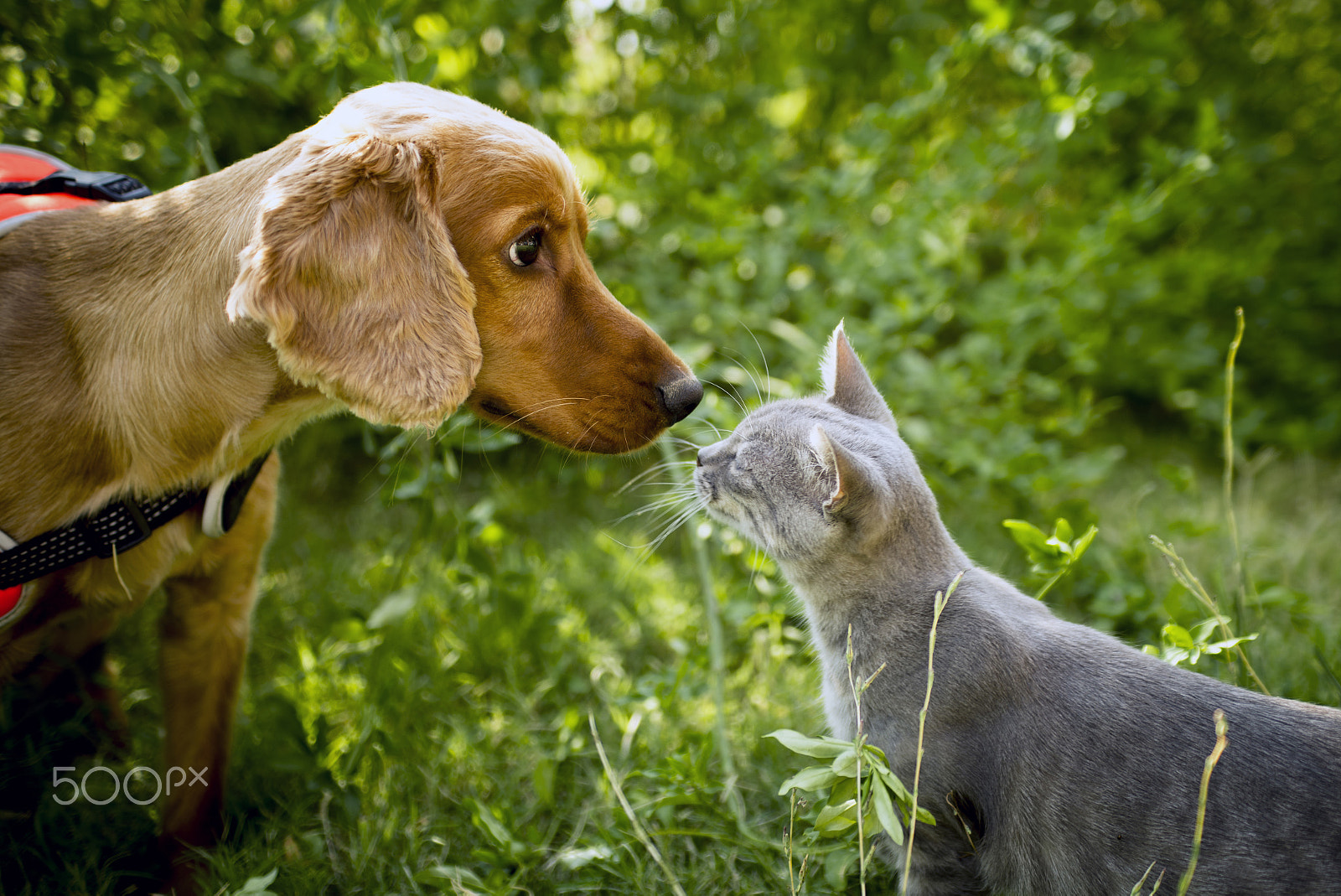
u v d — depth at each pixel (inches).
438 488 36.5
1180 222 52.6
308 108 42.4
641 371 30.4
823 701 31.2
